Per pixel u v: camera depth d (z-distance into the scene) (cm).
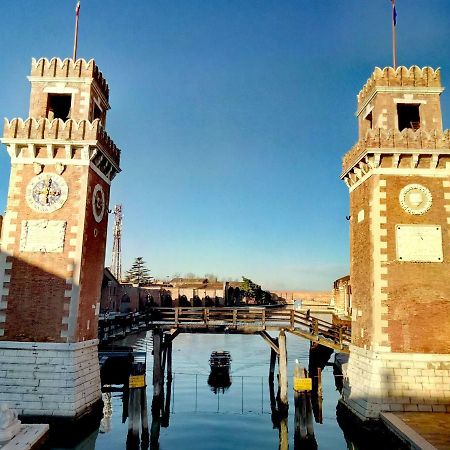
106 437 2270
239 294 12212
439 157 2392
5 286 2309
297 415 2212
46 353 2225
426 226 2336
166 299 8994
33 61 2653
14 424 1730
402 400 2130
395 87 2547
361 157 2441
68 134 2456
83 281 2386
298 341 6838
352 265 2691
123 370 3441
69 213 2408
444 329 2234
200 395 3188
